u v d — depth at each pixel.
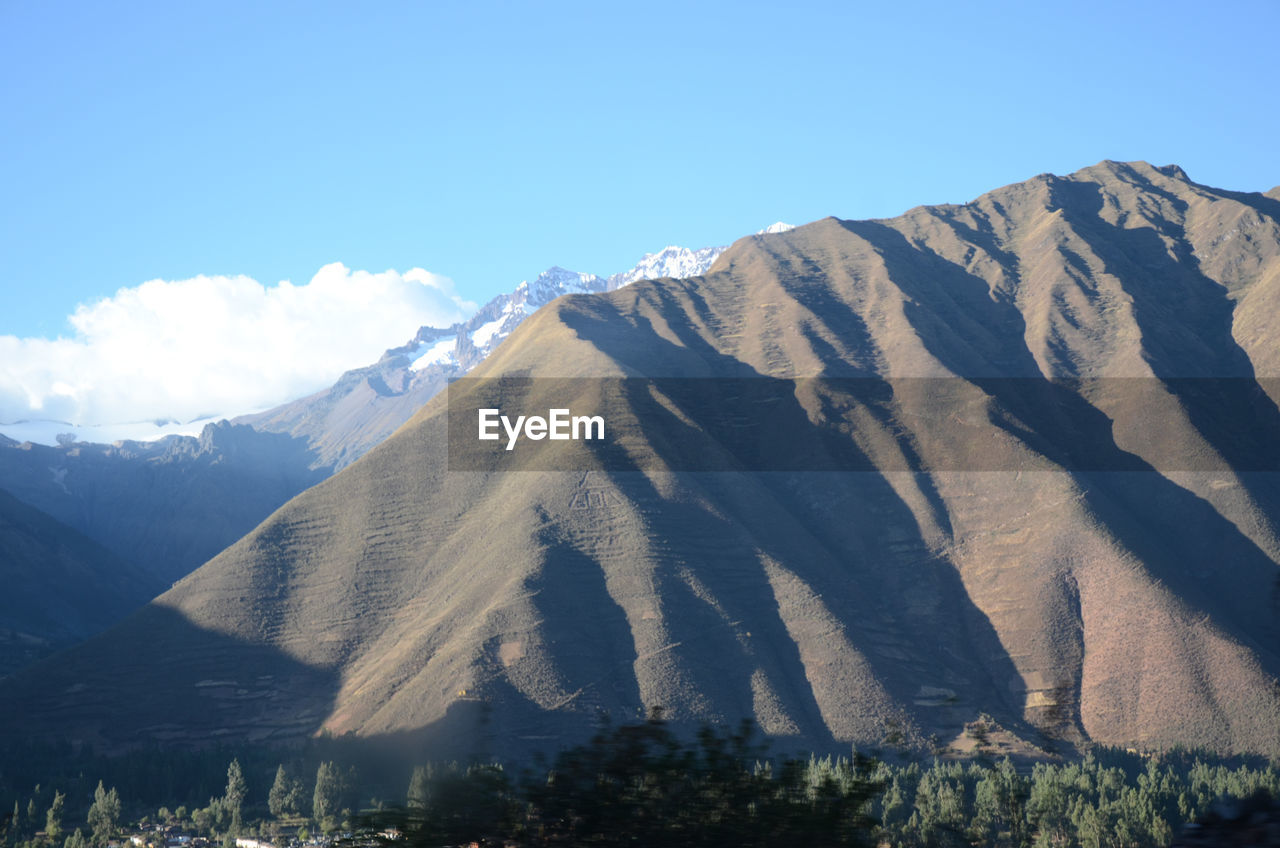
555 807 21.95
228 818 130.50
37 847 112.69
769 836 21.59
